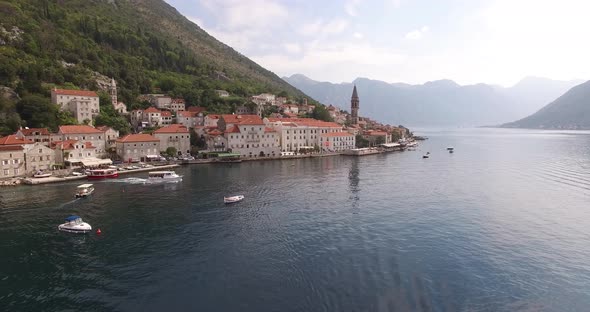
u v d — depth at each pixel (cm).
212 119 19800
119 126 17125
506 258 5016
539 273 4566
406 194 9025
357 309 3738
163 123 19700
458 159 17400
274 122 19788
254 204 7981
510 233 6050
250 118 17962
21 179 10494
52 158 11919
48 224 6575
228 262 4894
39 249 5397
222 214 7181
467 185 10281
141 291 4138
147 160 14925
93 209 7581
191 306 3816
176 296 4022
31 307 3825
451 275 4488
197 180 11119
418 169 13738
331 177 11731
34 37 19375
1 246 5516
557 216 7062
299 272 4575
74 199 8469
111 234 6031
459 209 7556
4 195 8894
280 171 13150
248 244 5541
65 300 3956
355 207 7706
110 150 14688
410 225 6444
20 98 14575
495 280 4369
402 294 4028
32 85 15512
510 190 9550
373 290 4116
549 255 5134
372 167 14400
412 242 5603
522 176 11906
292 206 7800
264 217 6969
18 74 15775
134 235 5975
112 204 8006
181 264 4841
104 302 3909
